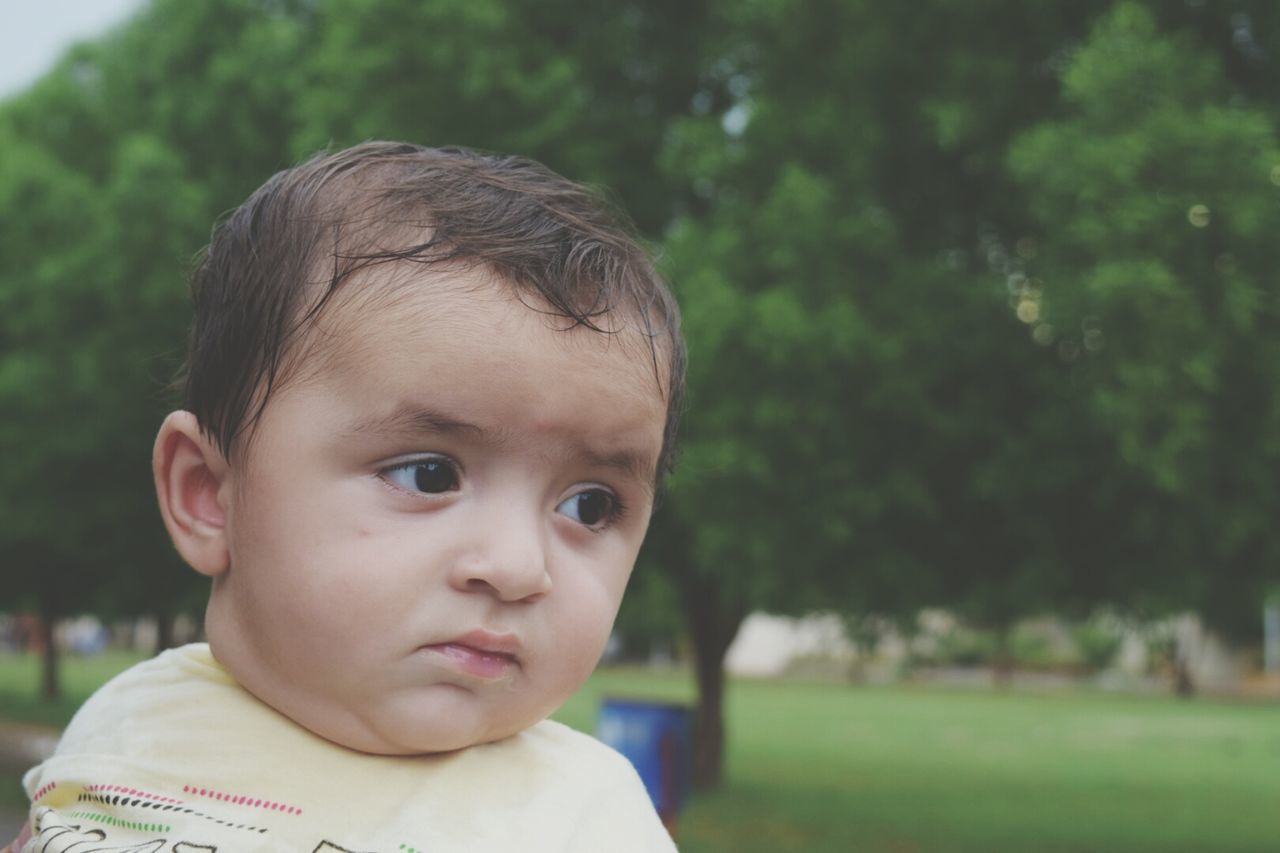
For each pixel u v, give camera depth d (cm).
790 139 797
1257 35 690
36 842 112
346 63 888
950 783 1526
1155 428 604
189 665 121
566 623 107
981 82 709
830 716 2767
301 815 108
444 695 104
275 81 1194
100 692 127
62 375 1155
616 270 113
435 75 873
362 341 103
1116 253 583
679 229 840
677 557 1285
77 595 2008
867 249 734
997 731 2414
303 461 104
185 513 116
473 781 114
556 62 906
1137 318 579
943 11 727
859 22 762
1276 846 1091
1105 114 611
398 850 106
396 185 115
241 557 108
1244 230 573
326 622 102
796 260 729
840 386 722
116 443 1214
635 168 974
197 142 1220
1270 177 586
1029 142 629
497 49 881
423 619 102
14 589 1983
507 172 126
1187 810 1320
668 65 1002
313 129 884
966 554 810
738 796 1335
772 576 780
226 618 113
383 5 873
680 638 5425
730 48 898
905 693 3969
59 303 1148
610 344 108
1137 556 782
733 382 715
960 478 778
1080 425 717
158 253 1066
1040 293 632
